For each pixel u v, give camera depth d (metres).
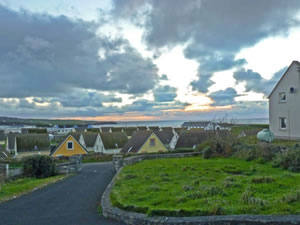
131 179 12.55
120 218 7.23
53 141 85.25
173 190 9.56
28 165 18.42
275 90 27.62
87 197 10.49
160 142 43.16
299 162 13.16
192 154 23.98
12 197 10.63
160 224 6.50
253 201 7.37
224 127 42.16
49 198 10.41
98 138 55.94
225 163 16.98
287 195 7.66
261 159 16.41
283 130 26.44
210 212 6.76
